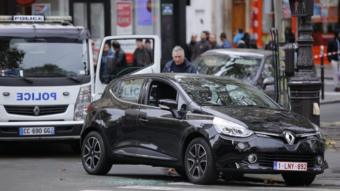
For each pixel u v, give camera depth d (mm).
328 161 32344
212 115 25609
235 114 25594
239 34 70062
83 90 35312
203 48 60500
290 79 34844
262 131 25016
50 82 34812
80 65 35562
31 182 27203
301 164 25406
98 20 60125
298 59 34281
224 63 42969
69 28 35844
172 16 62031
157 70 39469
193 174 25922
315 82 33938
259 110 26562
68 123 34781
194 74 28875
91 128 30125
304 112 34031
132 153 28109
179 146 26344
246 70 42094
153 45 39625
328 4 85125
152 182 27141
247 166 24703
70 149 38844
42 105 34719
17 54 34969
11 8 56406
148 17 61562
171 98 27500
